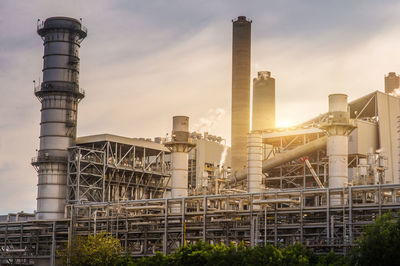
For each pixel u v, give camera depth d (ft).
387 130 493.36
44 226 426.10
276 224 327.67
